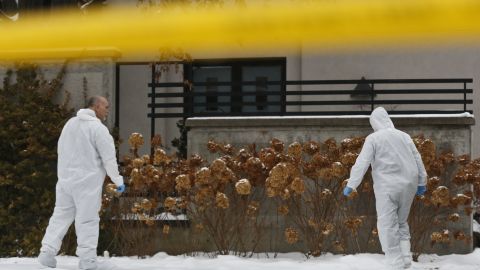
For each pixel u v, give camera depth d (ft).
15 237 113.09
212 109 162.30
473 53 147.95
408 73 150.20
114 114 122.93
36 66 120.26
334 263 97.81
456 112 117.08
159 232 110.52
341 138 111.55
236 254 108.17
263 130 113.09
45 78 120.37
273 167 102.99
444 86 147.95
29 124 115.24
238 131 113.60
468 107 146.72
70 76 119.96
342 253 108.27
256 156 110.11
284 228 110.11
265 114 120.47
